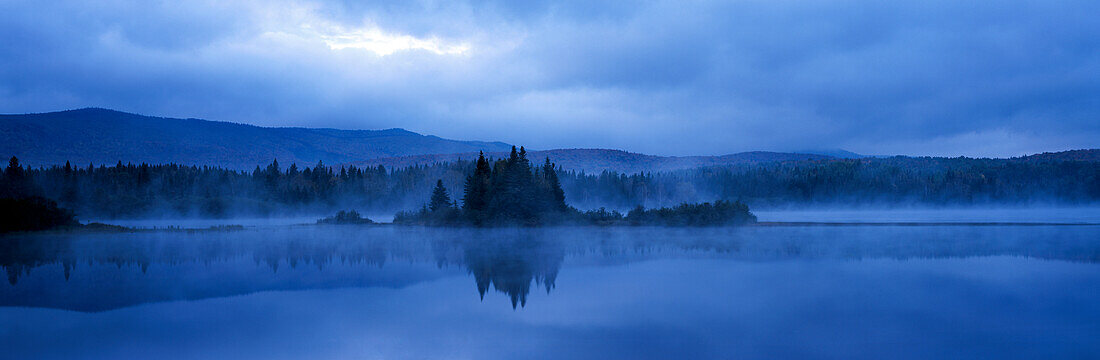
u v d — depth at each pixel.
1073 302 21.77
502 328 18.81
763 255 36.22
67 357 15.97
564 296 23.56
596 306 21.69
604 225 66.75
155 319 19.95
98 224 65.44
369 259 35.16
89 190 125.38
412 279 27.80
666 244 43.72
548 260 34.34
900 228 65.50
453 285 26.16
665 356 15.83
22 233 55.88
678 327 18.61
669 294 23.72
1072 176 187.00
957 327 18.33
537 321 19.62
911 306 21.19
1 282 27.20
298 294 24.22
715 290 24.52
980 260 33.38
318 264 32.94
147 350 16.59
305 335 18.12
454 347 16.91
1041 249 39.31
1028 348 16.23
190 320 19.88
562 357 15.89
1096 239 47.84
